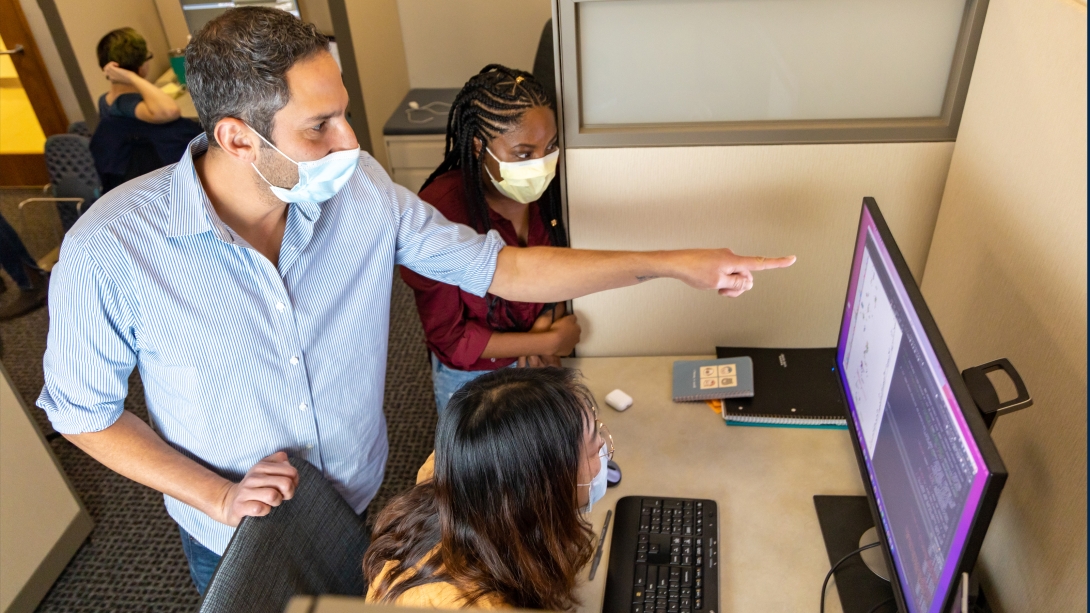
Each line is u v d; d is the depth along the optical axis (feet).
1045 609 3.32
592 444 3.57
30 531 6.60
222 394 4.05
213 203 3.79
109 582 6.95
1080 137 3.15
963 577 2.73
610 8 4.50
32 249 12.46
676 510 4.37
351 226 4.19
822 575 4.05
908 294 3.27
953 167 4.62
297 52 3.33
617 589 4.00
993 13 4.09
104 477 8.09
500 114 4.70
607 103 4.84
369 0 10.59
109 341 3.71
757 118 4.80
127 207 3.63
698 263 4.23
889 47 4.46
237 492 3.94
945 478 2.91
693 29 4.52
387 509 3.64
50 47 13.29
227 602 3.44
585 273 4.46
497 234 4.76
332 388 4.37
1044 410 3.37
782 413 5.02
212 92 3.35
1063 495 3.17
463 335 5.34
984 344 4.07
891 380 3.61
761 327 5.57
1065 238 3.23
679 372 5.34
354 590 4.41
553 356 5.57
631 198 5.09
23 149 14.28
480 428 3.13
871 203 3.97
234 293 3.85
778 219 5.06
